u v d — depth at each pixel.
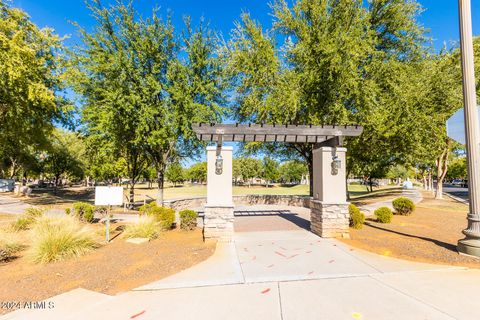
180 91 13.38
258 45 13.14
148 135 13.85
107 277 4.90
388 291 4.15
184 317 3.43
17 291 4.30
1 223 10.05
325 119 12.72
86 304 3.83
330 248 6.73
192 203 19.22
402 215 12.49
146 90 13.20
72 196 28.77
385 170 28.77
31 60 12.88
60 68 15.17
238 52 13.38
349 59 11.40
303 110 13.64
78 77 13.30
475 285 4.36
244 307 3.69
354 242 7.33
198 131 7.93
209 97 13.93
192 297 4.03
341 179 8.05
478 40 17.08
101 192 7.63
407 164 18.34
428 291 4.14
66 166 33.72
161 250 6.70
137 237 7.88
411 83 11.87
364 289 4.24
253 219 11.96
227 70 14.02
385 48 14.34
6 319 3.42
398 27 13.52
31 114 15.91
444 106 12.09
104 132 12.87
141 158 19.80
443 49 14.28
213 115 13.70
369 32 12.36
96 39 13.42
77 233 6.61
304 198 17.45
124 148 15.54
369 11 13.30
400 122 11.66
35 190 36.62
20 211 13.94
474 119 6.21
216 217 7.66
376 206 16.09
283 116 13.02
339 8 12.38
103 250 6.72
